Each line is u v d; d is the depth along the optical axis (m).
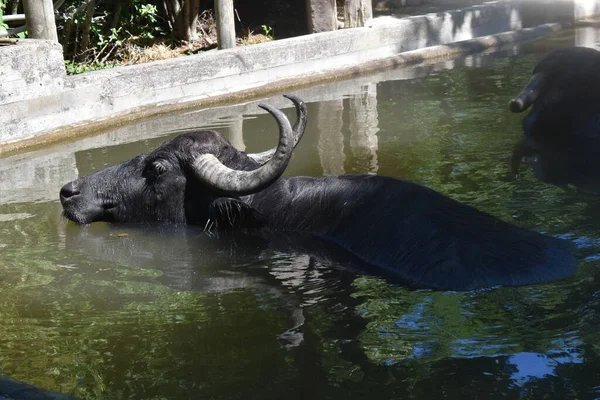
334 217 6.67
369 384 4.16
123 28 16.38
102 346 4.83
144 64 12.26
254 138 9.78
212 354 4.62
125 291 5.72
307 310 5.19
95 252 6.59
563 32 17.52
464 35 16.83
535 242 5.71
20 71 10.66
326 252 6.29
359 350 4.55
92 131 11.24
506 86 11.88
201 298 5.52
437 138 9.02
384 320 4.94
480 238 5.80
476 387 4.07
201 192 7.18
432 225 6.03
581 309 4.82
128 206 7.37
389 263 5.93
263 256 6.33
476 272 5.46
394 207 6.35
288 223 6.89
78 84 11.33
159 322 5.14
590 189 6.96
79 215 7.37
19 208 7.84
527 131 9.07
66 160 9.55
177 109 12.20
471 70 13.53
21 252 6.64
